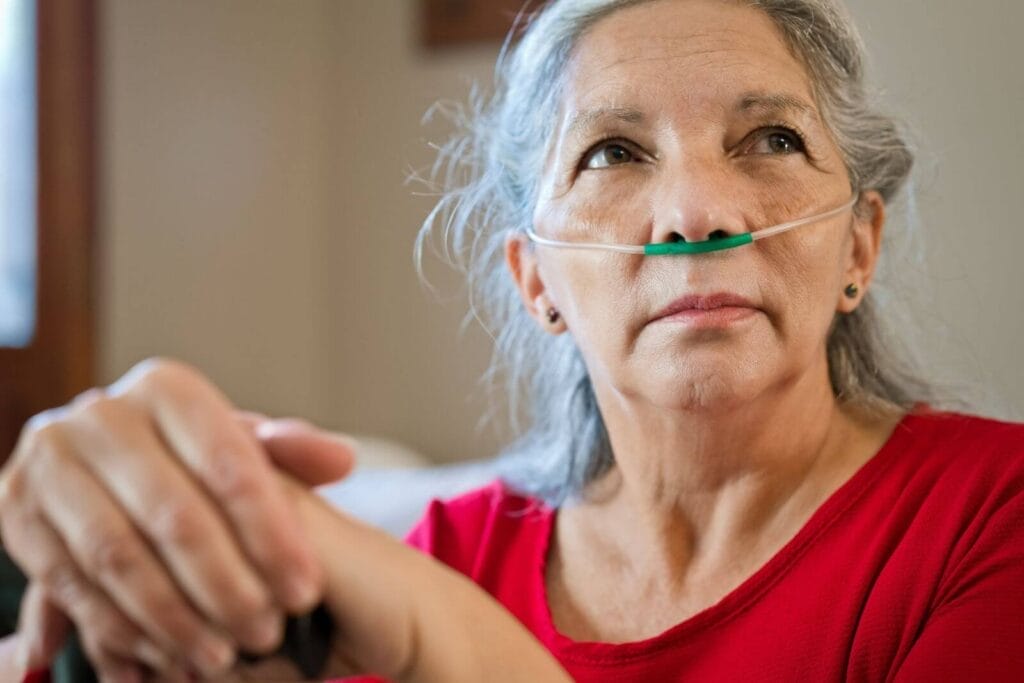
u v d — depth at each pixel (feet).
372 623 1.90
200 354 9.11
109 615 1.71
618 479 3.33
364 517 5.80
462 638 1.97
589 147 3.03
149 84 8.70
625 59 3.00
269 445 1.93
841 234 2.95
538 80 3.29
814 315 2.83
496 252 3.96
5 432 8.02
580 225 2.98
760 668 2.76
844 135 3.14
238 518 1.62
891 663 2.63
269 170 9.59
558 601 3.30
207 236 9.14
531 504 3.56
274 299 9.70
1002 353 6.20
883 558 2.75
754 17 3.01
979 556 2.56
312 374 9.98
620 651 2.95
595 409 3.45
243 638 1.66
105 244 8.40
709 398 2.76
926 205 4.02
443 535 3.63
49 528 1.71
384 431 9.62
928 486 2.83
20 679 1.97
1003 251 6.20
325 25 9.85
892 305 3.74
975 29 6.19
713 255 2.74
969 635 2.41
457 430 9.16
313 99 9.87
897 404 3.34
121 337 8.55
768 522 3.02
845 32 3.17
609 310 2.90
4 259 8.05
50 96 8.14
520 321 3.98
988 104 6.20
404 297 9.48
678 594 3.08
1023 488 2.66
